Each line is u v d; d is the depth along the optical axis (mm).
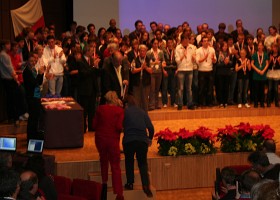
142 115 8156
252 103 13453
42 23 14547
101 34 12734
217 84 12891
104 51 11336
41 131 9672
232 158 9391
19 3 13633
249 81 13102
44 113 9555
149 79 11328
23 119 11062
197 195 8984
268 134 9492
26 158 8039
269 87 12969
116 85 9438
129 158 8172
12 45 10641
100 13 14969
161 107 12898
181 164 9219
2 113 11180
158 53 12367
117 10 15055
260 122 12094
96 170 8797
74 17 14891
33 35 11266
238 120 12352
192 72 12562
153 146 9953
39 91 9578
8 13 12875
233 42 13625
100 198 7059
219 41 12875
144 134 8078
